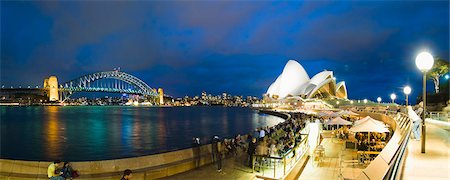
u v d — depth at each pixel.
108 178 11.94
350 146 18.62
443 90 57.28
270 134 23.52
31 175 12.03
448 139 13.78
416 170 8.15
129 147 36.69
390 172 4.07
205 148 15.75
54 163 11.39
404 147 6.05
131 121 85.25
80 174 12.06
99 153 32.78
